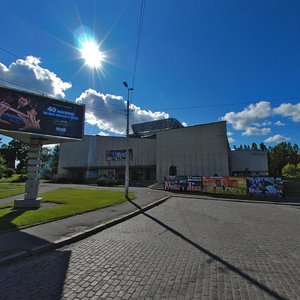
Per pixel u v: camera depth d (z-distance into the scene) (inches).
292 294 158.9
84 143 2495.1
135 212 503.2
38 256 238.7
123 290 163.2
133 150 2260.1
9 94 562.6
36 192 573.3
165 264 211.9
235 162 2322.8
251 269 202.2
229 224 406.0
